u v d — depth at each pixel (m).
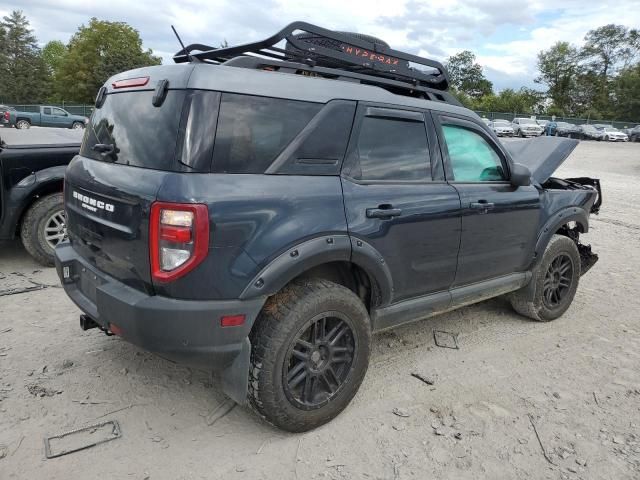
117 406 3.04
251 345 2.65
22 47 74.00
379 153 3.12
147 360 3.56
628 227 8.82
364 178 3.03
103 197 2.72
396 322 3.36
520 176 3.90
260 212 2.53
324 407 2.89
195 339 2.48
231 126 2.54
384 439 2.88
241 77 2.63
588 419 3.17
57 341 3.78
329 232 2.75
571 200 4.59
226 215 2.43
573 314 4.89
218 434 2.85
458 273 3.64
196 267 2.40
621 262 6.73
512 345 4.14
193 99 2.47
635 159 24.67
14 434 2.75
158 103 2.58
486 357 3.91
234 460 2.65
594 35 74.69
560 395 3.42
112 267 2.76
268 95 2.67
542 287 4.45
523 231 4.11
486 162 3.87
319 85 2.92
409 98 3.40
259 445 2.78
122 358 3.57
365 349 3.03
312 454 2.72
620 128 54.72
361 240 2.90
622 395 3.46
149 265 2.46
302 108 2.78
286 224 2.60
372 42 3.86
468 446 2.86
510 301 4.64
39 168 5.17
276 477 2.55
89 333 3.92
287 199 2.63
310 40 3.50
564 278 4.69
